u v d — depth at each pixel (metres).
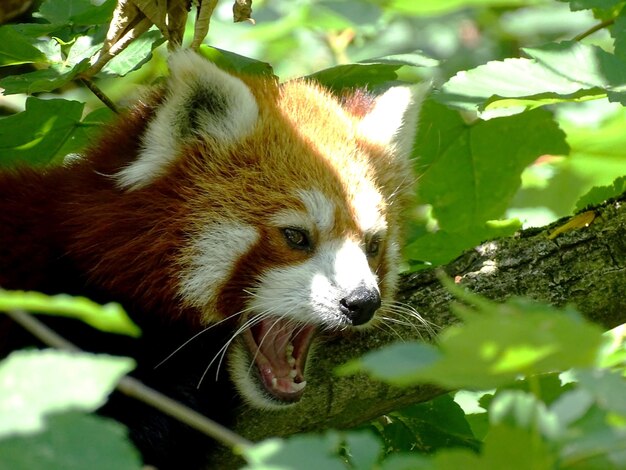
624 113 9.49
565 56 6.43
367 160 7.24
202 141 6.84
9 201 6.80
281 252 6.72
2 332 6.42
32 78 7.16
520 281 6.51
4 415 2.98
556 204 10.05
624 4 8.07
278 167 6.85
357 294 6.54
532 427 3.42
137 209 6.61
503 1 10.88
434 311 6.67
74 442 3.09
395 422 6.64
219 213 6.69
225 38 11.34
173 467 6.41
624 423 3.61
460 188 8.98
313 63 12.72
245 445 3.35
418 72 12.59
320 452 3.30
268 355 6.82
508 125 8.73
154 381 6.51
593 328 3.16
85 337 6.43
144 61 7.20
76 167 6.96
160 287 6.60
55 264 6.63
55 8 7.82
